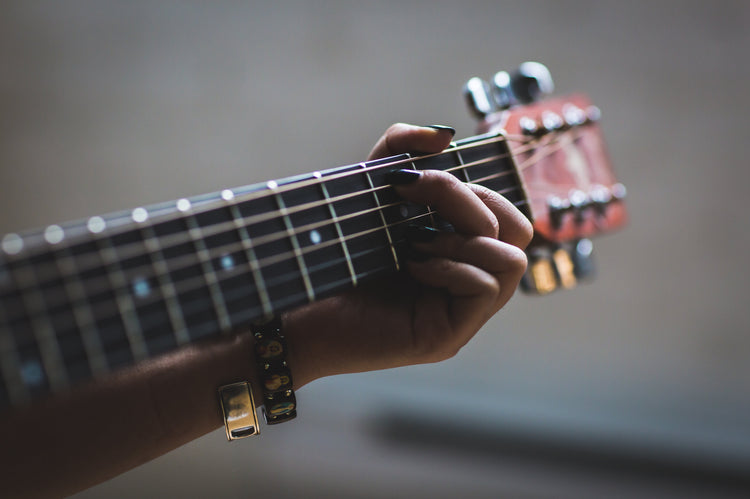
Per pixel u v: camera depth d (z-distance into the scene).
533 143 0.60
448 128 0.52
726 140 1.99
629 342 1.95
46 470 0.50
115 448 0.51
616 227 0.63
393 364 0.53
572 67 1.95
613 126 1.97
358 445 1.67
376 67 1.92
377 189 0.50
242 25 1.90
